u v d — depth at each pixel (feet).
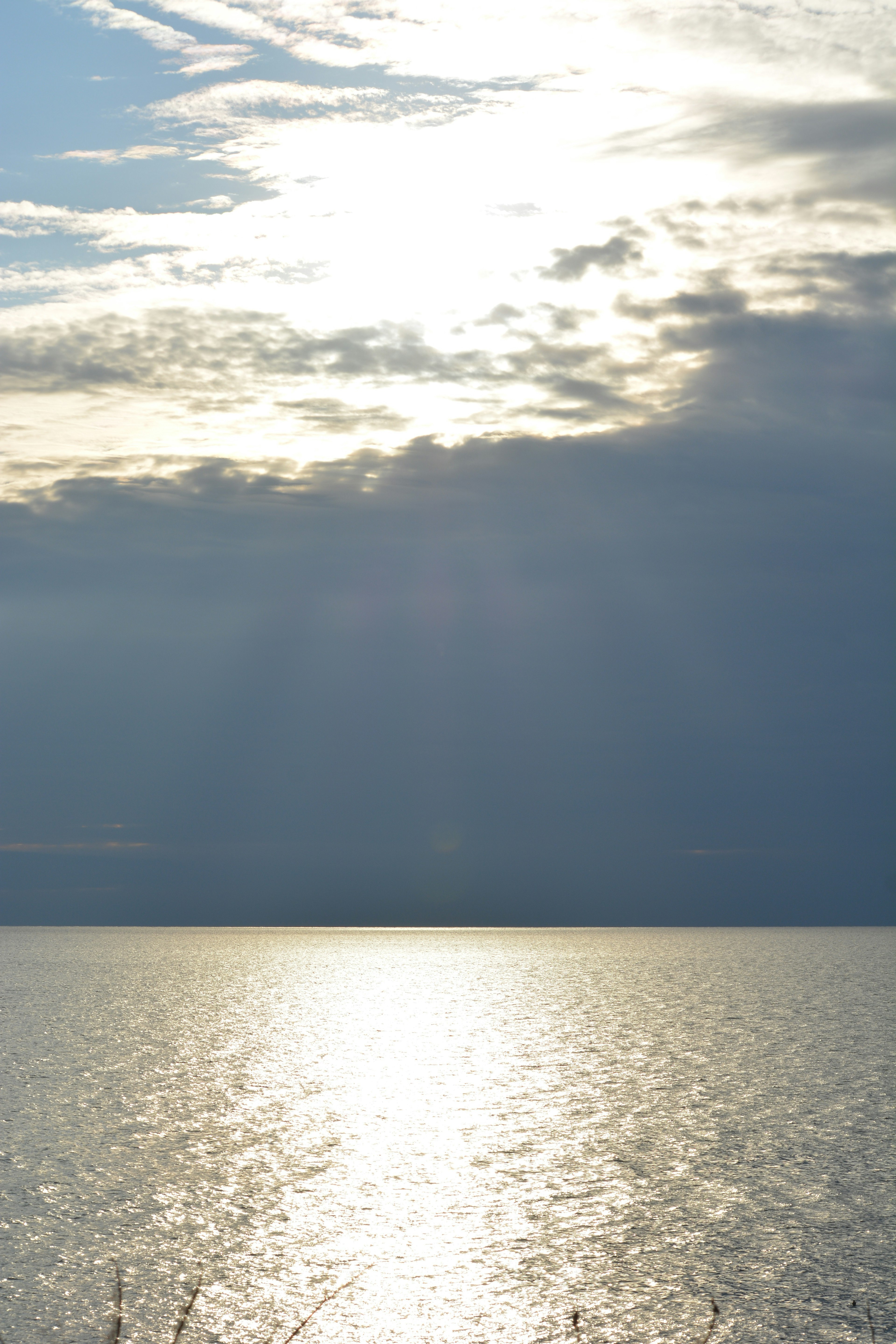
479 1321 71.05
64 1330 67.46
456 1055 193.57
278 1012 277.23
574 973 458.09
